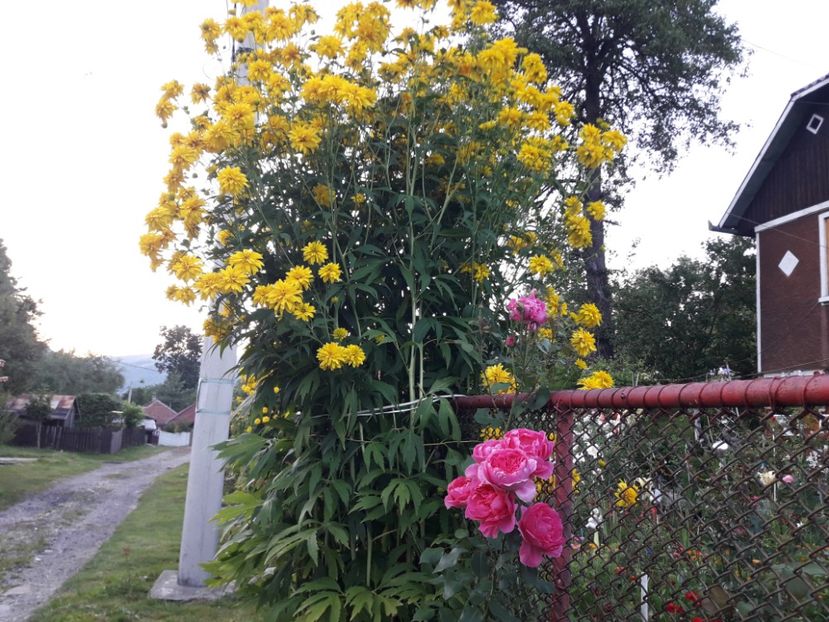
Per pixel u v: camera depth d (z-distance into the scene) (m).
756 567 1.39
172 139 2.94
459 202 2.88
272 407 2.77
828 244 13.35
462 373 2.70
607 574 1.78
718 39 17.27
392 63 3.09
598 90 17.92
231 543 2.95
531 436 1.80
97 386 61.34
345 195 2.84
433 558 2.00
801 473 1.29
